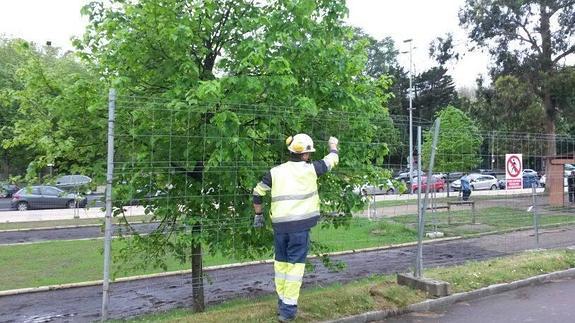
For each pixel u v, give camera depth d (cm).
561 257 950
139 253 754
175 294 923
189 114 606
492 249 1206
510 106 3275
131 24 645
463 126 2967
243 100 625
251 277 1041
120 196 627
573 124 3612
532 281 822
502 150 1162
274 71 614
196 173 687
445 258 1124
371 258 1180
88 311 824
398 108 6812
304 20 649
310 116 674
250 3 688
